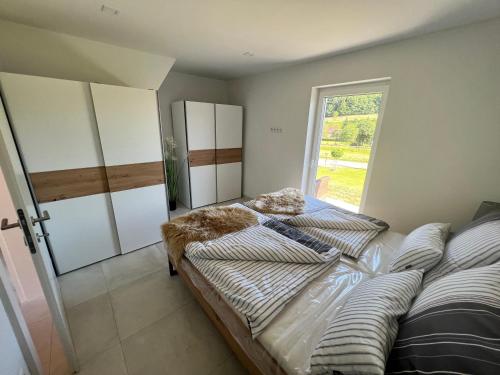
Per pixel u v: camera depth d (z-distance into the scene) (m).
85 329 1.49
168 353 1.35
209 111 3.45
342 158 2.80
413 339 0.70
